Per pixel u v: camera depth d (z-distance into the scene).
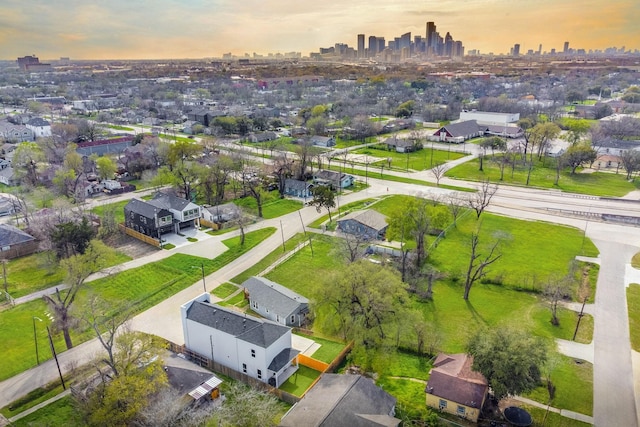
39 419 47.22
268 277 78.12
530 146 166.00
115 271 79.38
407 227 80.12
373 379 52.88
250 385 52.31
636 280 75.44
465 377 48.78
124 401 43.72
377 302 54.31
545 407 48.06
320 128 194.50
